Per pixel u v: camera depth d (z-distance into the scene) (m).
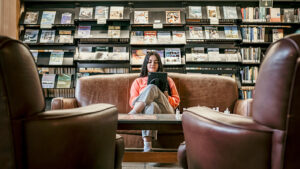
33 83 0.70
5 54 0.63
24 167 0.67
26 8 4.35
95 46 4.23
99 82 2.75
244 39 4.21
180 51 4.22
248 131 0.66
